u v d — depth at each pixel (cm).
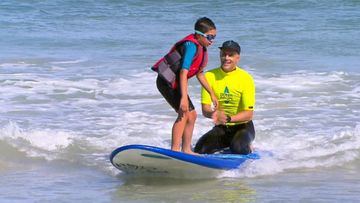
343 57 5997
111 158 2698
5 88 4662
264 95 4475
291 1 10531
